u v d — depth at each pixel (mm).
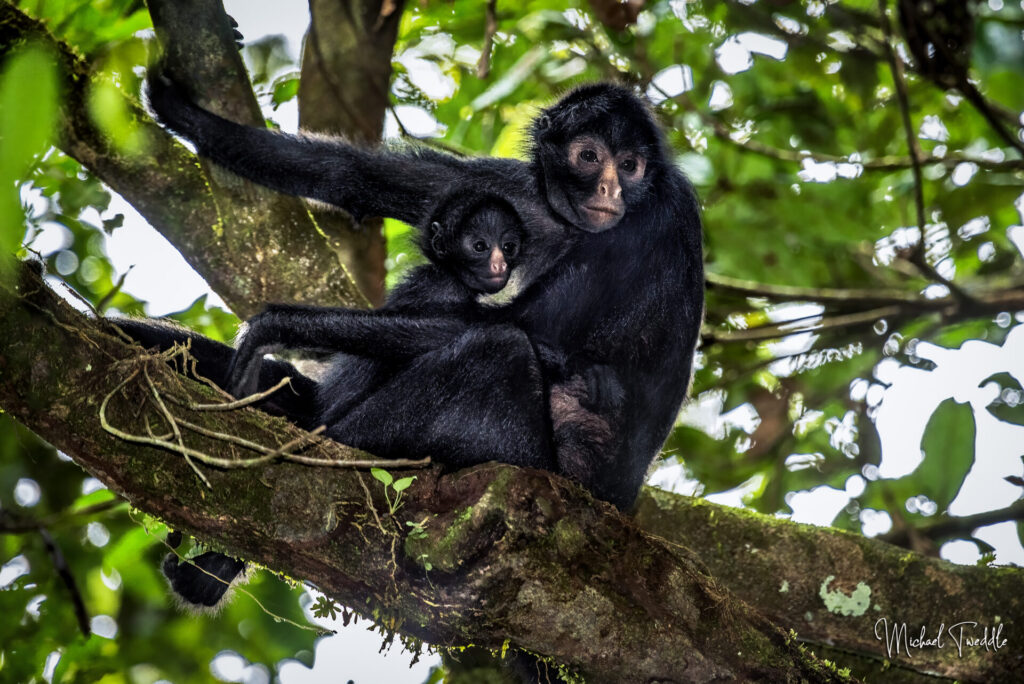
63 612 10852
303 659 10594
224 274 8758
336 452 6168
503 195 9180
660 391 8641
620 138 8773
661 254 8688
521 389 7473
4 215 3396
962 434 10422
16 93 3420
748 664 6660
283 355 9148
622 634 6438
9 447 11078
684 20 12609
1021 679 8375
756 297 11789
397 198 9109
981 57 10648
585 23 12125
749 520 8852
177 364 7168
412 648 6684
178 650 10898
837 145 13094
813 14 12445
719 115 13023
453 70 12477
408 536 6078
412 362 7633
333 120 10180
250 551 6223
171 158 8664
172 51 8383
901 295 11922
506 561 6121
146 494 5945
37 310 5727
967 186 12828
